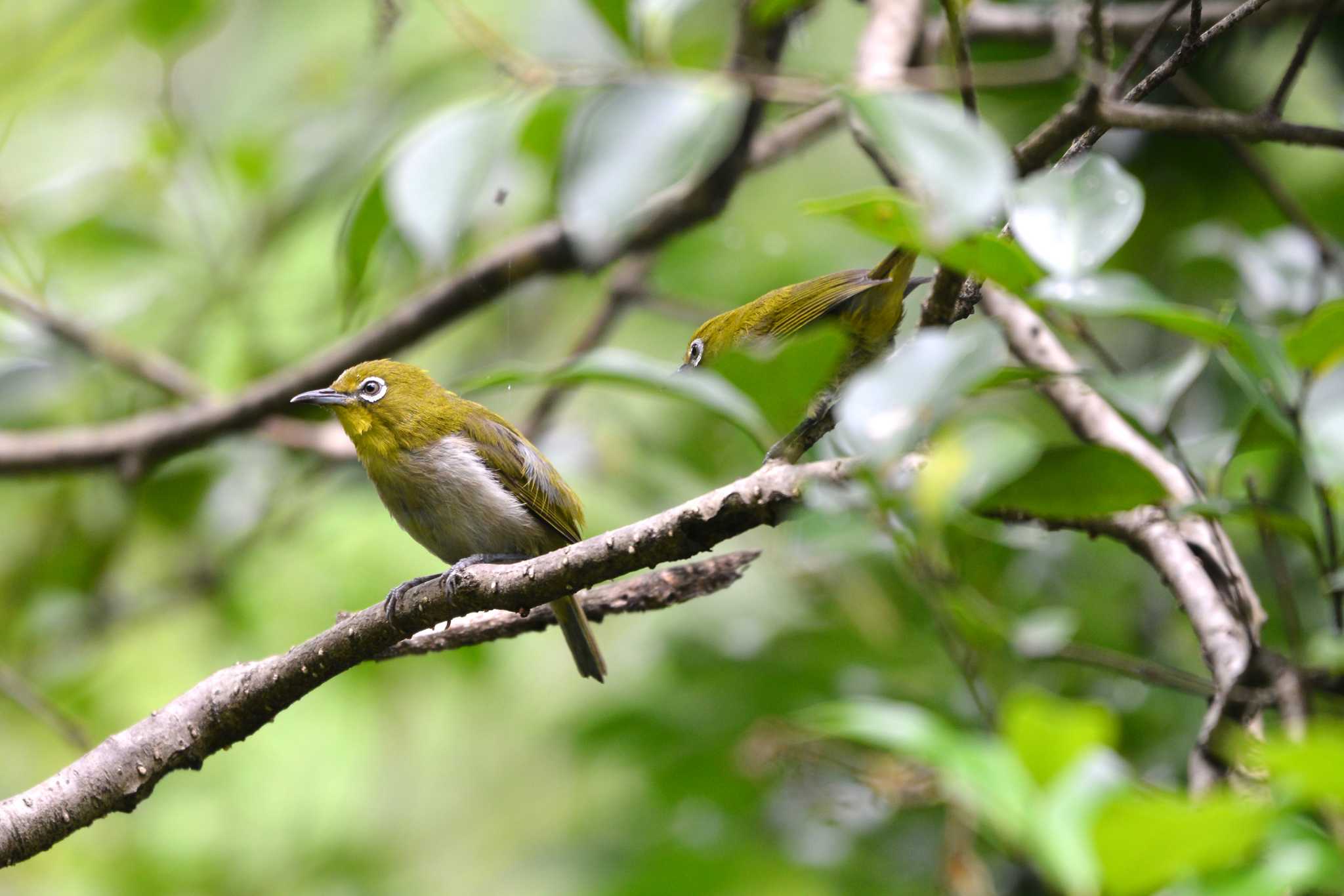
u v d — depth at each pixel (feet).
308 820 47.19
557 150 38.91
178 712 22.22
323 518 47.50
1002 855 31.63
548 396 43.29
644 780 38.34
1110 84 25.41
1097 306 18.92
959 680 33.88
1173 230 41.65
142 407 48.65
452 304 39.83
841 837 34.94
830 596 38.47
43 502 49.80
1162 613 35.88
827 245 48.42
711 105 27.43
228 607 46.24
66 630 45.70
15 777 45.83
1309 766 13.15
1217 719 22.61
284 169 47.65
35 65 47.50
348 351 40.57
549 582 20.15
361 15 50.37
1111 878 13.97
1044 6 40.73
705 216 38.47
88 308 46.65
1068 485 22.63
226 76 51.85
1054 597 36.52
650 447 43.34
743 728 35.63
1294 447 23.07
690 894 35.63
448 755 51.06
